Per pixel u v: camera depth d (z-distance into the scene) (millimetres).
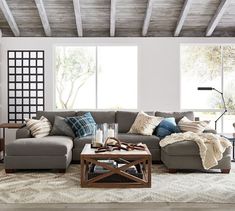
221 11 6266
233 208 3299
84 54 7395
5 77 7250
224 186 4121
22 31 7246
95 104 7363
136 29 7238
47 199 3576
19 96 7281
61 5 6438
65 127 5699
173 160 4801
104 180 4152
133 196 3691
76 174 4754
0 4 6094
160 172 4887
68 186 4102
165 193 3809
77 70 7395
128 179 4160
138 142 5402
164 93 7234
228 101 7344
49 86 7238
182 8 6406
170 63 7215
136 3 6371
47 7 6500
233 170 5055
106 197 3650
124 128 6039
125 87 7398
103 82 7379
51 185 4145
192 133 5223
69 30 7254
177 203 3457
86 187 4051
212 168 4812
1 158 5969
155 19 6891
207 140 4859
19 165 4801
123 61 7395
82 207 3326
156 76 7234
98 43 7207
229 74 7352
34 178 4508
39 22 7004
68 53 7402
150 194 3768
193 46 7379
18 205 3389
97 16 6777
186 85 7375
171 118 5895
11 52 7230
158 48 7207
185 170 5016
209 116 7348
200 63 7375
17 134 5449
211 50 7363
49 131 5719
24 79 7258
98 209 3266
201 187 4070
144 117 5863
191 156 4805
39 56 7230
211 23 6773
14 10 6590
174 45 7199
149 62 7227
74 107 7375
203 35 7238
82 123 5703
